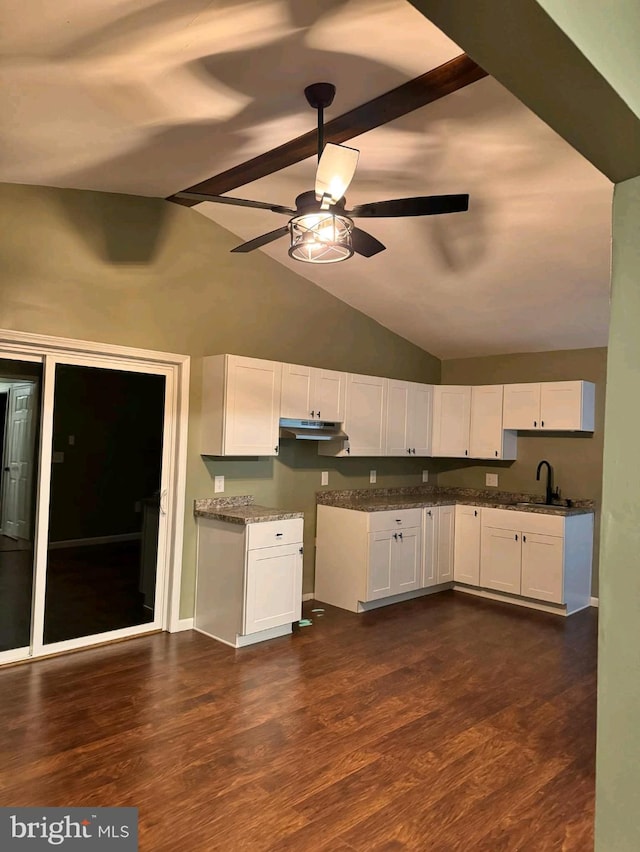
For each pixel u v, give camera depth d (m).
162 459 4.27
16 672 3.48
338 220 2.65
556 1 0.97
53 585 3.76
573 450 5.45
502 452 5.64
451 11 0.98
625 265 1.23
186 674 3.51
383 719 3.02
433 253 4.33
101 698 3.17
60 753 2.62
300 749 2.71
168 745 2.71
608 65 1.07
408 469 6.20
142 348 4.05
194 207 4.26
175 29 1.88
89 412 3.91
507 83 1.15
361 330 5.64
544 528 5.00
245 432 4.30
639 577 1.14
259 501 4.79
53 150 2.94
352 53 2.18
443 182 3.38
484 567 5.41
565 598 4.89
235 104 2.51
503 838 2.15
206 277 4.42
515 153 3.01
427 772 2.55
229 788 2.40
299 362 5.07
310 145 3.07
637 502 1.15
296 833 2.15
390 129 2.85
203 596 4.27
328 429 4.95
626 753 1.13
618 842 1.14
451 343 6.00
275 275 4.89
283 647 4.01
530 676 3.60
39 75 2.12
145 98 2.38
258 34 1.98
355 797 2.37
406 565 5.16
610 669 1.17
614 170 1.26
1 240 3.46
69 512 3.83
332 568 5.09
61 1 1.66
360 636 4.27
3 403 3.57
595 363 5.35
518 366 5.88
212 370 4.31
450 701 3.24
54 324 3.66
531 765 2.62
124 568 4.09
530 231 3.79
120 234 3.95
